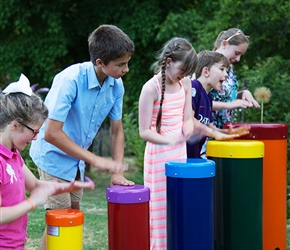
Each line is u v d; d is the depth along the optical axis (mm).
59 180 3453
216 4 9781
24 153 7895
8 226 2713
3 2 10461
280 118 7219
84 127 3416
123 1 10977
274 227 3854
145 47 11000
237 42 4453
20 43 10766
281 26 8852
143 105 3592
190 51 3508
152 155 3699
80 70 3322
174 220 3240
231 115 4637
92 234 5047
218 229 3527
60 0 10672
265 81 7469
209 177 3234
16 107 2680
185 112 3781
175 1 11055
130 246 3035
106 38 3172
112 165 3176
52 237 2873
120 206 3023
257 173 3484
